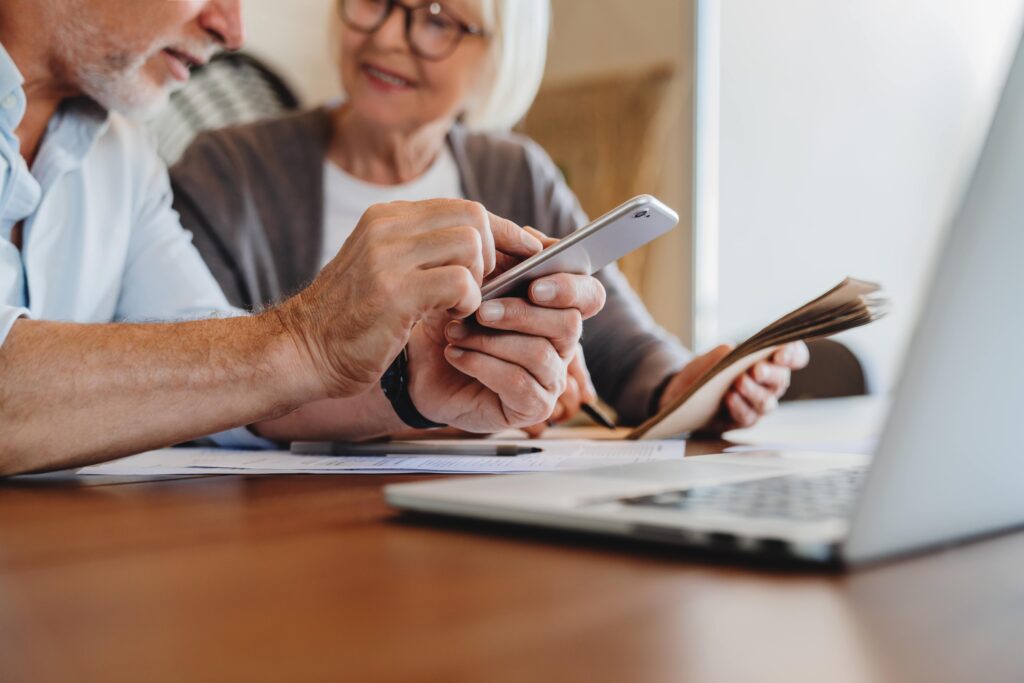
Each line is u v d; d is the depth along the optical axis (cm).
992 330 29
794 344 112
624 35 292
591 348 177
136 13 113
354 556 34
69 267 117
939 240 26
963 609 26
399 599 28
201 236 202
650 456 75
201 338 70
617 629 24
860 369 203
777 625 24
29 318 71
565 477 46
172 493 55
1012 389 31
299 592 29
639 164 293
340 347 68
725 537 31
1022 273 29
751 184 319
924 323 27
